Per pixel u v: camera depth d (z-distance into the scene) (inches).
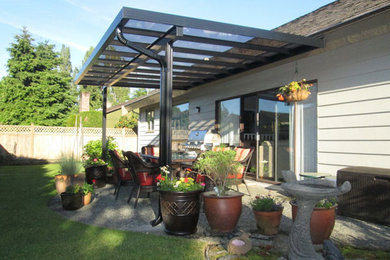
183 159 210.8
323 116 197.6
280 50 187.8
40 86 781.3
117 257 102.3
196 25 143.0
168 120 150.8
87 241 118.0
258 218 125.5
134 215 160.2
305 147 214.7
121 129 578.2
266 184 244.2
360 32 155.3
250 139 274.5
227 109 306.8
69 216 159.0
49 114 775.7
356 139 177.0
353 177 141.7
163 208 128.1
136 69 250.1
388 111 161.3
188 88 342.0
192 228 127.8
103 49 185.9
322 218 109.1
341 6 221.1
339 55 187.9
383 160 163.3
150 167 176.1
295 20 261.7
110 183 273.0
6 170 380.2
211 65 231.0
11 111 745.6
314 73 205.9
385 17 143.9
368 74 171.3
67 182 207.8
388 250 107.2
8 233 128.2
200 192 129.4
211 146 308.7
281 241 117.6
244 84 278.5
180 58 211.6
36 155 489.4
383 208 130.3
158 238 121.6
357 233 124.2
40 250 108.7
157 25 145.9
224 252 108.1
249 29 153.3
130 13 131.1
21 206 178.7
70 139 513.3
